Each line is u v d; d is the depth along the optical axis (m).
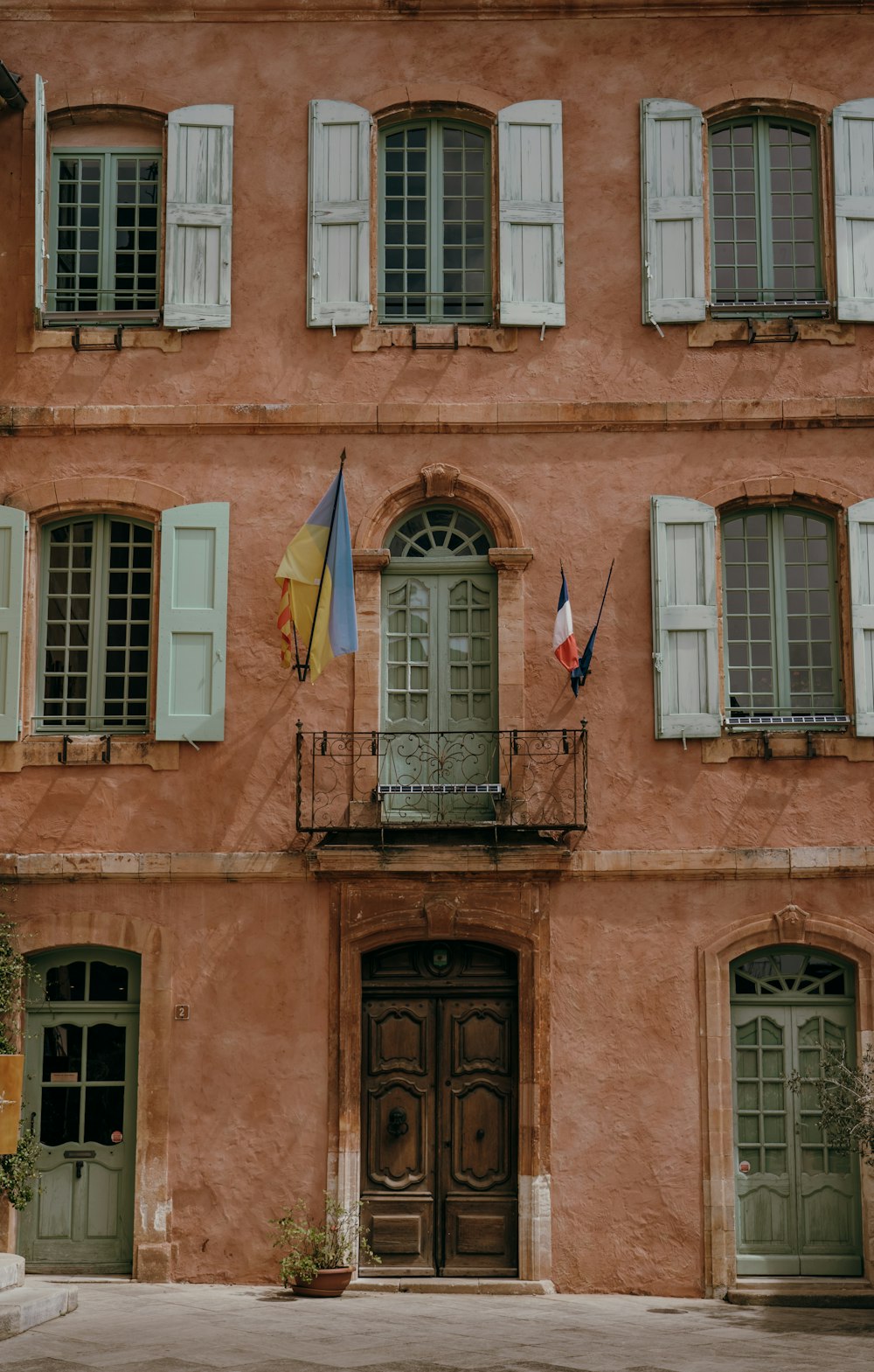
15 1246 13.85
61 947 14.21
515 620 14.51
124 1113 14.09
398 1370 9.90
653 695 14.37
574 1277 13.62
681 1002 13.98
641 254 14.96
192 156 15.13
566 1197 13.73
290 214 15.10
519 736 14.29
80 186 15.43
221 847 14.21
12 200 15.21
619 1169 13.76
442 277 15.24
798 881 14.15
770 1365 10.30
